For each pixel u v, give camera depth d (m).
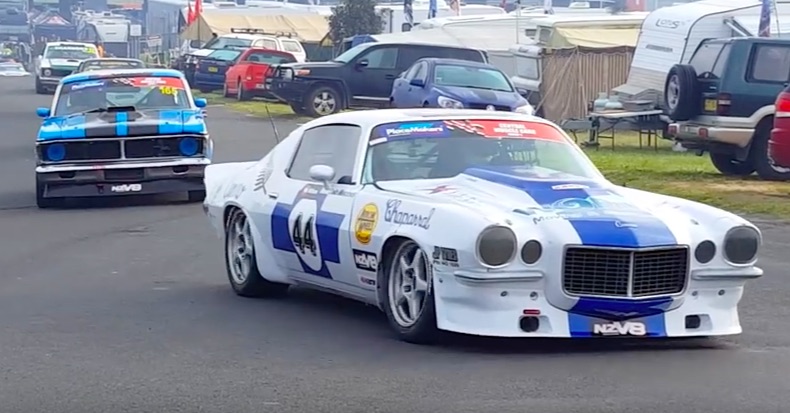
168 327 9.06
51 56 46.91
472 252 7.59
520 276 7.64
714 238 8.00
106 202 17.81
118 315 9.55
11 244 13.73
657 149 25.34
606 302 7.74
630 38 34.19
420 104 25.84
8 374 7.57
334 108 33.12
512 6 62.06
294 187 9.65
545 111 31.50
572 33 34.25
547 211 7.95
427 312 8.02
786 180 19.09
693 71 19.78
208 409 6.71
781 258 12.20
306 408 6.71
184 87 18.12
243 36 48.62
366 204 8.64
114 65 31.94
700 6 27.94
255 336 8.69
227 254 10.59
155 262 12.38
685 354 8.05
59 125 16.88
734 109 19.17
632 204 8.28
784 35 27.80
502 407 6.68
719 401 6.82
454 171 8.81
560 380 7.29
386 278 8.43
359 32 56.12
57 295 10.52
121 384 7.30
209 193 10.90
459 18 40.50
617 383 7.22
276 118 33.12
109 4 127.94
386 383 7.24
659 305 7.86
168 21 99.00
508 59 36.25
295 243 9.42
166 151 17.03
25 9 124.94
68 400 6.93
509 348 8.19
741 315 9.45
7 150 25.72
